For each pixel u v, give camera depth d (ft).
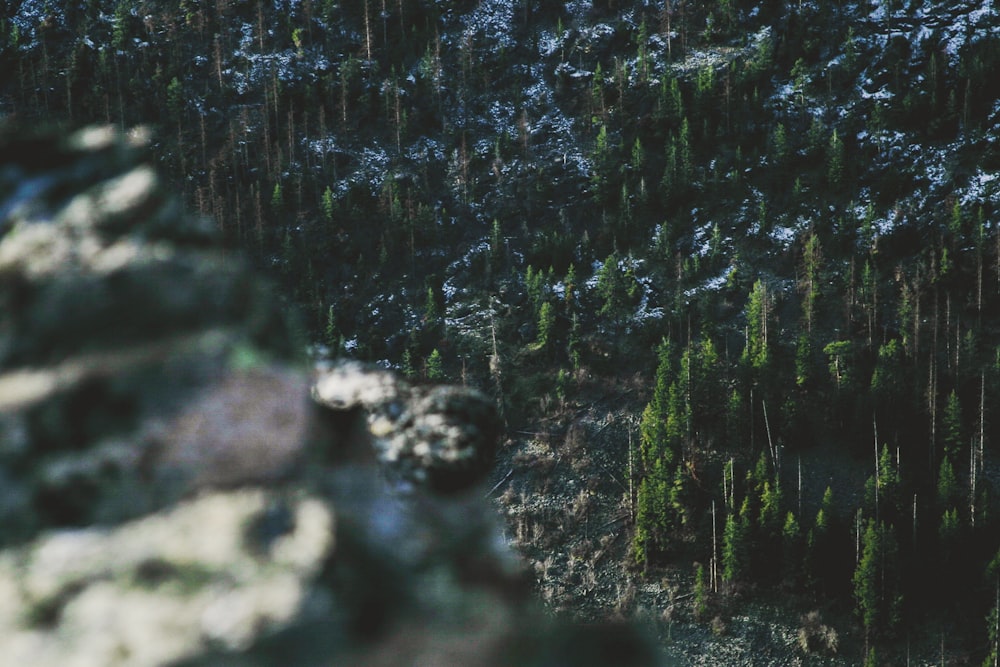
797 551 342.03
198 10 646.74
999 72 529.45
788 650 324.60
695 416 401.70
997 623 318.45
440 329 484.74
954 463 380.17
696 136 547.90
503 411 422.41
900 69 547.90
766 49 568.00
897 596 327.06
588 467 389.19
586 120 573.74
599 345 450.30
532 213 539.29
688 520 358.23
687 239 503.61
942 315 444.14
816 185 513.45
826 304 458.09
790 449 390.01
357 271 524.11
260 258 536.83
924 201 496.23
